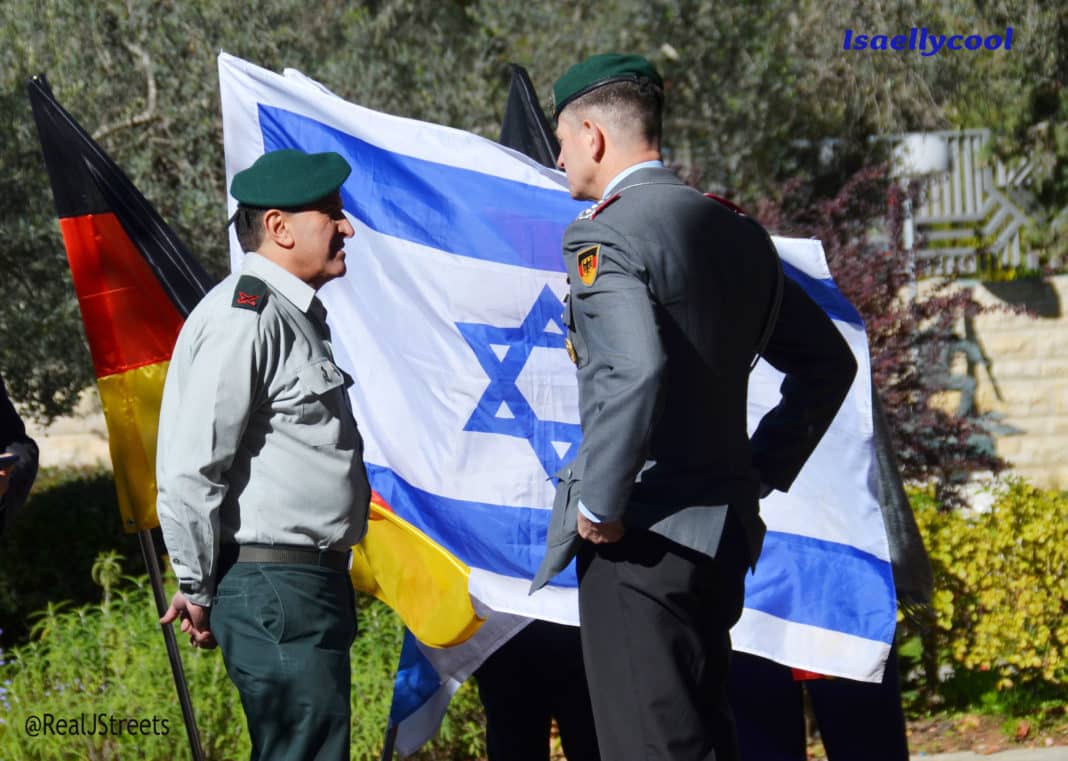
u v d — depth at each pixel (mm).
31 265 17344
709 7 23531
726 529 5887
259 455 6410
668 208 5836
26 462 7770
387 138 8242
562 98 6227
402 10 21578
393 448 7902
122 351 7984
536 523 7730
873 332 15898
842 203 17734
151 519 7977
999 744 11828
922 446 15922
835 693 8328
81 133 8016
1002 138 31125
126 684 11273
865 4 23688
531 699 8227
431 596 7637
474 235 8078
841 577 7797
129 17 17625
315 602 6434
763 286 6164
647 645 5828
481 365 7922
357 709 11336
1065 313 29047
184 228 18016
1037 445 29016
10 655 12953
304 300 6594
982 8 23328
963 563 12484
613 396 5438
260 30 18453
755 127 25094
